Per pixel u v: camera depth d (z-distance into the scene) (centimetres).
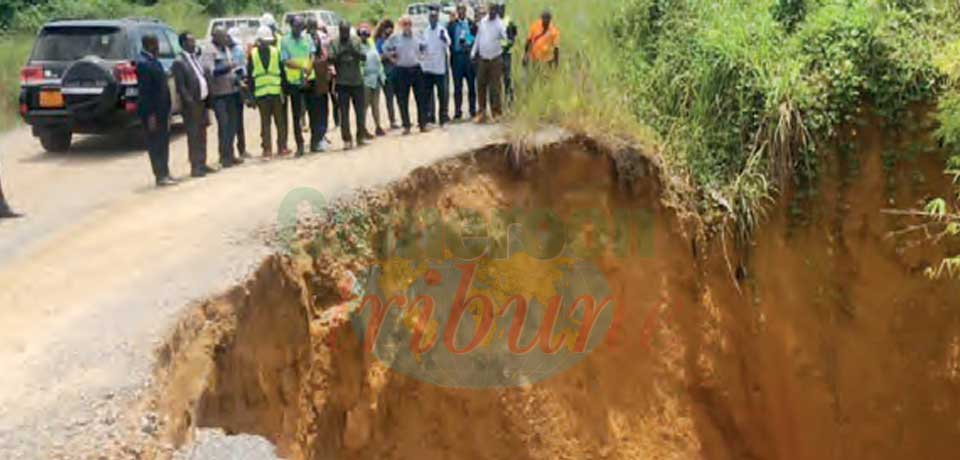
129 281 666
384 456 806
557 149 973
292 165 1058
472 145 974
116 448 465
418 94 1196
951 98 954
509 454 888
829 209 1023
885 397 1036
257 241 739
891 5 1055
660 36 1146
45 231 852
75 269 715
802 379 1033
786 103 1007
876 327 1030
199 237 760
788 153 1014
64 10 2620
